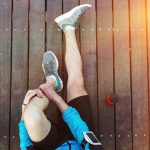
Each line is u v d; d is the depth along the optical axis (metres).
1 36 2.46
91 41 2.48
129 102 2.43
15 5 2.49
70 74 2.30
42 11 2.49
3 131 2.38
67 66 2.34
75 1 2.51
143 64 2.47
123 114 2.42
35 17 2.48
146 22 2.51
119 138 2.39
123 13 2.51
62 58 2.46
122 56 2.47
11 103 2.40
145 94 2.44
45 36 2.47
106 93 2.44
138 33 2.50
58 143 1.97
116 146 2.39
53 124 1.99
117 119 2.41
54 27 2.48
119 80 2.45
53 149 1.95
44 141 1.90
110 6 2.52
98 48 2.47
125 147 2.39
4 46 2.45
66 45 2.39
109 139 2.39
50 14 2.49
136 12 2.52
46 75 2.35
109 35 2.49
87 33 2.48
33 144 1.90
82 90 2.27
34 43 2.46
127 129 2.40
